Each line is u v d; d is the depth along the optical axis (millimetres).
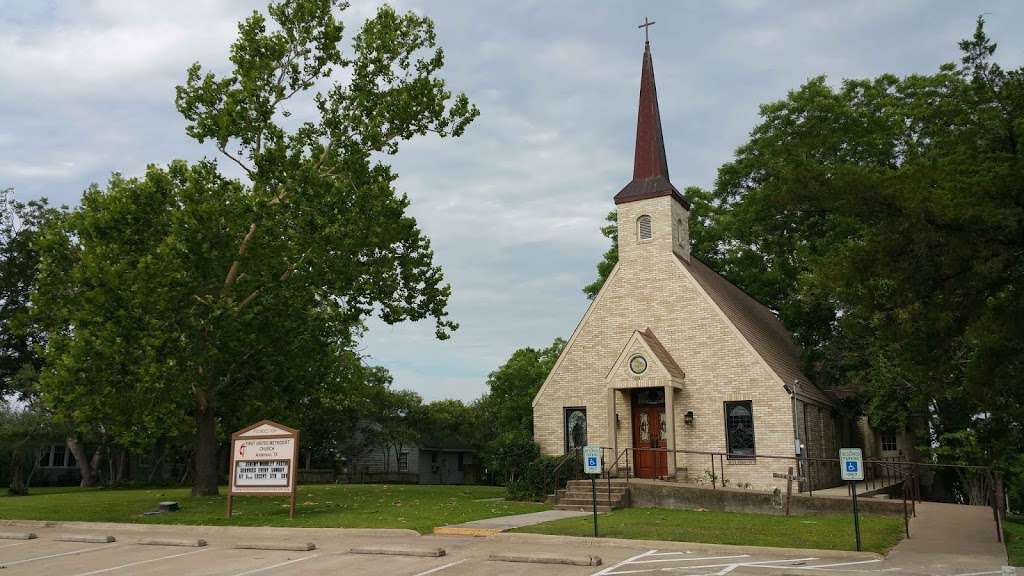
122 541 17734
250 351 26422
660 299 28875
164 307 22875
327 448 51500
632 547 15336
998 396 18531
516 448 27797
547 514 20969
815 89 38312
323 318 27875
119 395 23672
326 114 27078
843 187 16172
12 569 14273
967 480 27547
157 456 48219
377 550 14891
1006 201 15172
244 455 21016
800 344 33938
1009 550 14938
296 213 25047
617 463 27141
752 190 41312
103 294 22297
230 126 24094
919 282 16094
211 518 20594
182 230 23688
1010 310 15625
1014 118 16094
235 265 25703
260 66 25406
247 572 13367
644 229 29812
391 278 28484
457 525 18312
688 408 27594
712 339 27656
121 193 23516
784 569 12625
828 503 21047
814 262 18219
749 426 26625
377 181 26484
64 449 53281
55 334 25578
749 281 41406
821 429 29812
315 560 14375
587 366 29547
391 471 57156
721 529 17391
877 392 29078
